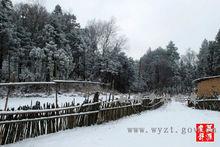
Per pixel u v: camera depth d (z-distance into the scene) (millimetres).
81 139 8367
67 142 7867
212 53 69875
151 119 14977
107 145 7664
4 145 7348
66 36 56219
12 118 7660
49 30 47344
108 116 13125
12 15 46281
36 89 33969
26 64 44469
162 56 100938
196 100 30094
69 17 62656
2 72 37531
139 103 20297
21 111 7781
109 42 72500
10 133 7605
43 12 56188
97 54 64812
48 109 8773
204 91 38906
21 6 56844
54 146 7371
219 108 24172
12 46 38719
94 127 10938
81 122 10766
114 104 14188
